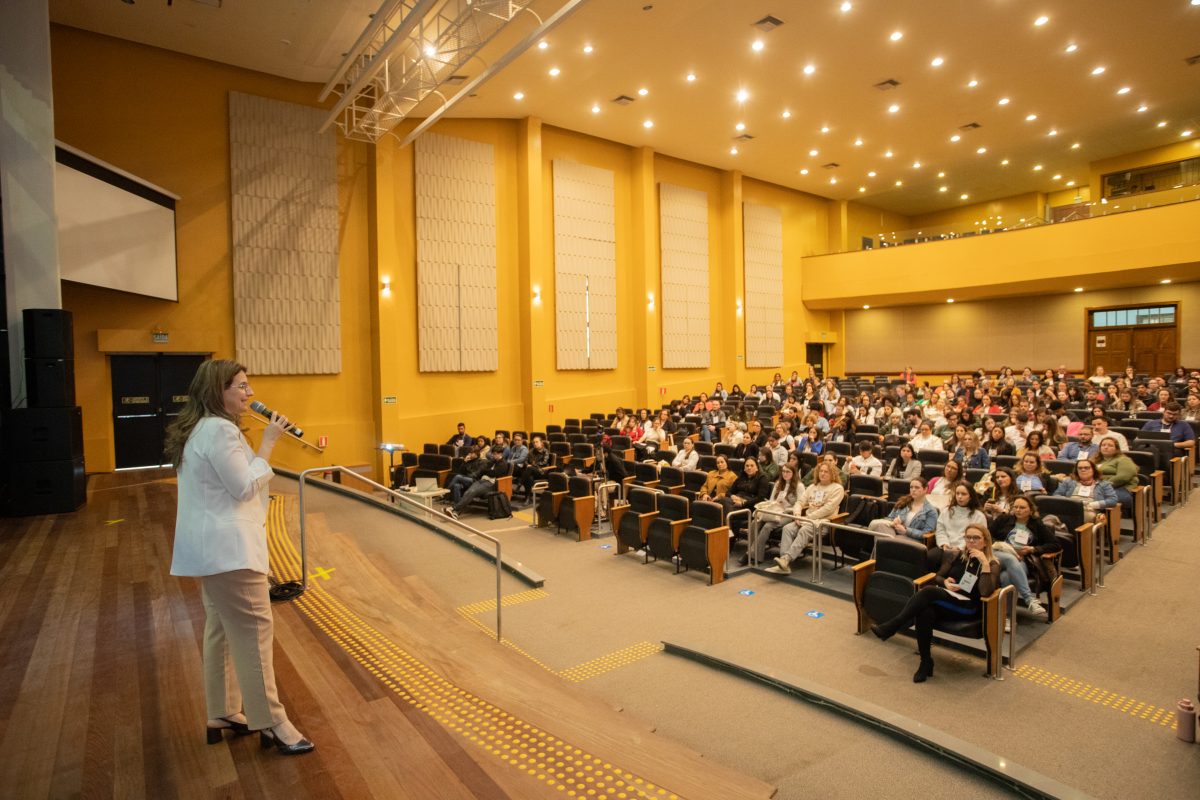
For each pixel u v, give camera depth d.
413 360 14.61
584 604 6.66
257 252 12.50
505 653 4.27
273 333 12.70
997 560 5.13
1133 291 20.44
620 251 18.72
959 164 21.47
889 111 16.52
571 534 9.62
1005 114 17.08
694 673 5.11
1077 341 21.55
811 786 3.56
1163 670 4.86
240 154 12.28
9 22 7.50
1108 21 12.43
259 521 2.52
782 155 19.92
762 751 3.95
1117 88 15.56
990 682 4.83
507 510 10.84
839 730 4.17
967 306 23.80
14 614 4.27
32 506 7.35
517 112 15.55
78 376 10.87
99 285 9.44
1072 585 6.54
